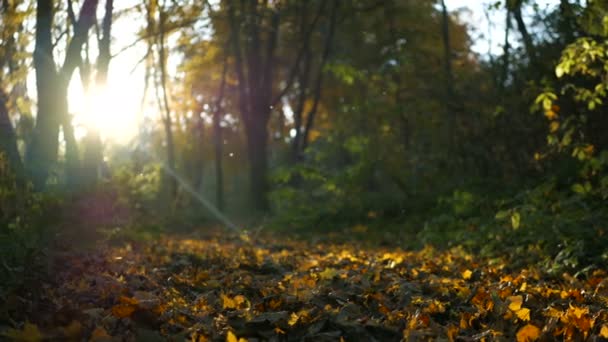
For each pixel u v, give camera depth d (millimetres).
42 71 10641
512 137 13109
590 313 4773
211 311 4832
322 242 14070
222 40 27719
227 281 6336
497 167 13812
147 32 18344
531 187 11703
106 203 10195
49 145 10555
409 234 13586
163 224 15984
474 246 10141
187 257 8469
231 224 20734
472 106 14477
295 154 27625
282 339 4242
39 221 7789
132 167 12711
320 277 6648
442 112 15320
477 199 12367
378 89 18406
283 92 25594
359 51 26719
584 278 7105
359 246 12703
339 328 4355
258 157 25828
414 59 19141
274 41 25812
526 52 12555
